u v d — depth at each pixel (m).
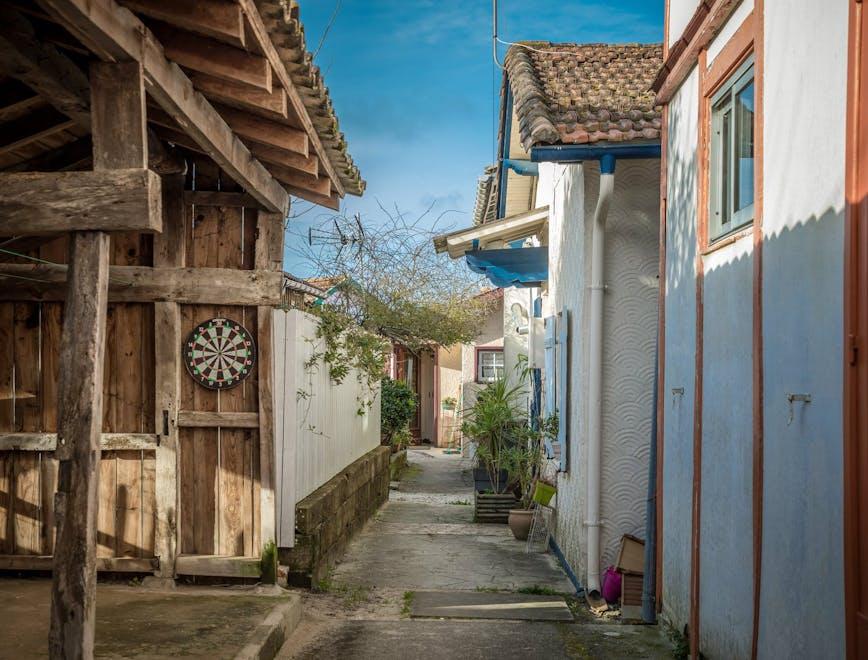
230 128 5.70
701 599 5.67
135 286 6.84
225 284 6.87
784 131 4.28
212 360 6.95
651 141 7.51
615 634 6.68
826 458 3.72
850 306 3.47
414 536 11.21
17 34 4.04
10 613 5.79
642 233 8.09
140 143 4.08
